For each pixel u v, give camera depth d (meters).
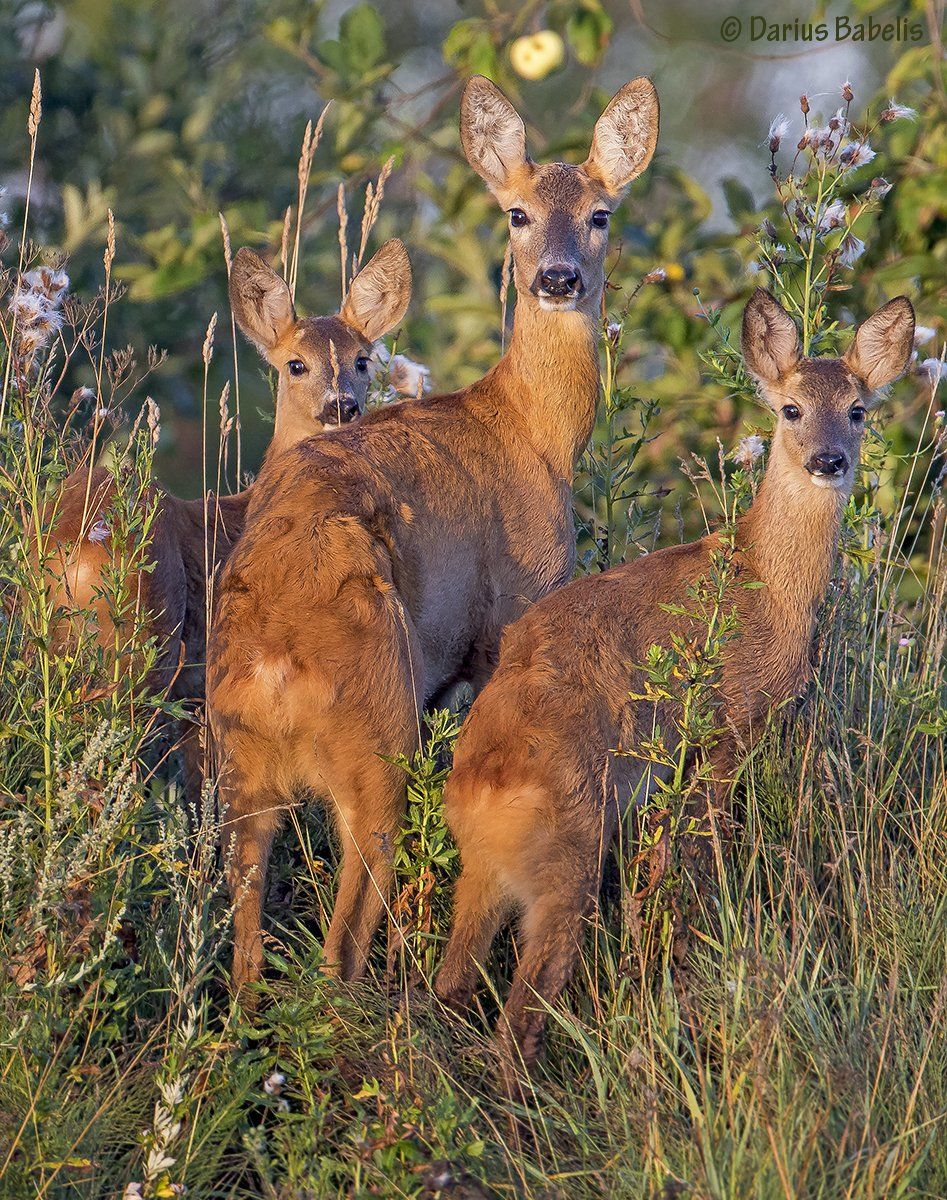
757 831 9.73
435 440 10.75
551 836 8.87
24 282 10.02
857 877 9.61
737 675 10.15
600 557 12.41
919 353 15.03
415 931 9.17
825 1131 7.27
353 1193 7.07
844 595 11.55
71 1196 7.24
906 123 15.24
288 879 9.98
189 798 11.09
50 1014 7.74
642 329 15.32
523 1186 7.31
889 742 10.91
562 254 11.24
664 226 15.71
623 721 9.43
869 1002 8.38
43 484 9.84
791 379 10.76
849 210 13.40
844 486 10.45
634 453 12.40
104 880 8.32
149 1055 8.09
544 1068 8.51
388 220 21.05
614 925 9.45
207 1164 7.48
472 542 10.72
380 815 9.23
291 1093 7.97
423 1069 8.03
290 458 10.24
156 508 9.27
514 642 9.70
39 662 9.23
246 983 8.43
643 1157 7.37
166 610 11.25
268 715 9.06
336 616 9.16
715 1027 8.40
